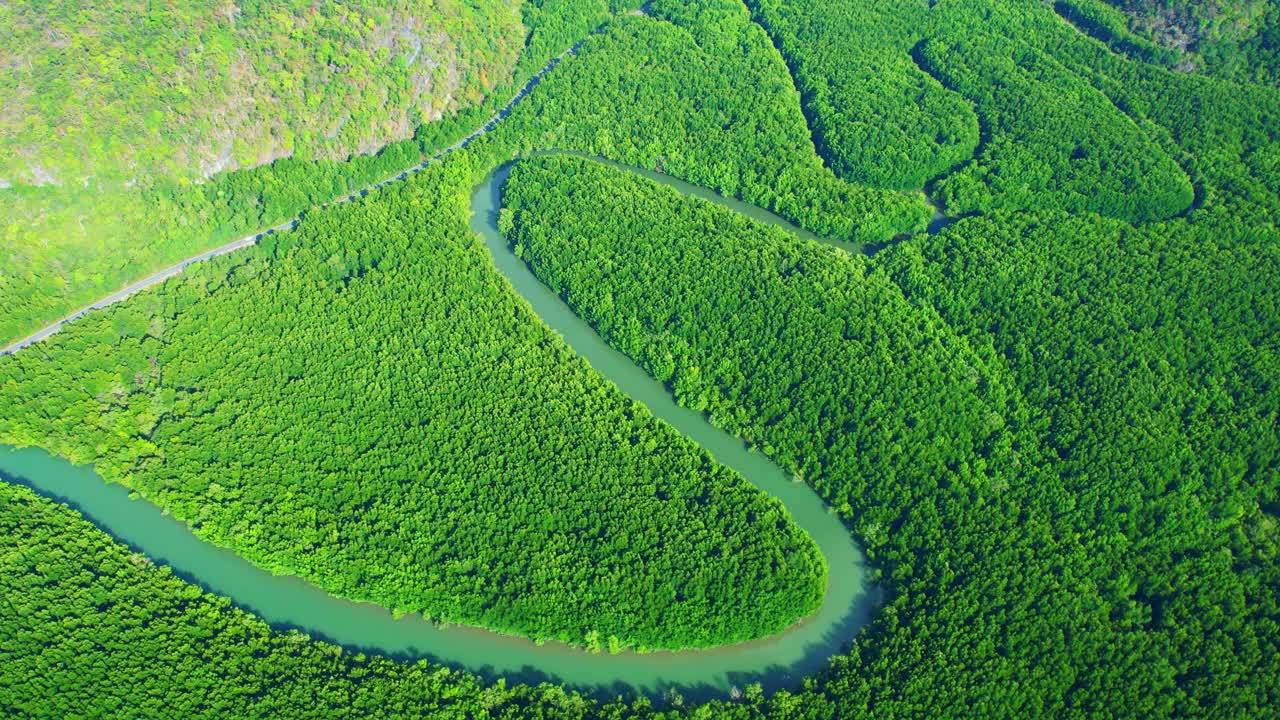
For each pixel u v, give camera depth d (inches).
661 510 5974.4
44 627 5251.0
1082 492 5974.4
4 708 4894.2
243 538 5885.8
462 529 5900.6
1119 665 5123.0
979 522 5866.1
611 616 5506.9
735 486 6161.4
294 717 4990.2
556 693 5187.0
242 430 6481.3
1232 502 5861.2
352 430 6486.2
